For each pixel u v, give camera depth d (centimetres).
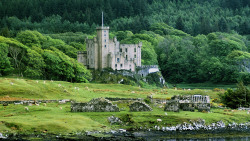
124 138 8525
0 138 8044
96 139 8325
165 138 8688
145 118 9831
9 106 11062
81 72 19975
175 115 10069
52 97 13062
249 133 9375
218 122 10038
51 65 19262
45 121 9050
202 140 8656
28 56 19438
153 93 15212
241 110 11825
